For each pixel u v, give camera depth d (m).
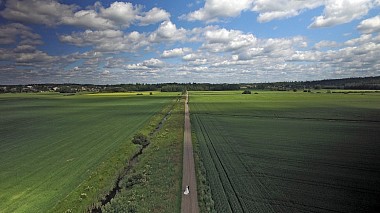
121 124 70.19
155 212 22.59
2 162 37.00
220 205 23.47
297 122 69.00
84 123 72.19
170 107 113.62
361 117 75.75
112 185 29.36
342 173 31.23
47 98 186.12
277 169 32.78
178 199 24.84
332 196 25.11
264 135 53.22
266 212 22.20
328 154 39.16
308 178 29.72
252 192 26.06
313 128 60.19
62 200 24.72
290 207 23.00
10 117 84.88
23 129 63.03
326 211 22.27
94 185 28.25
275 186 27.50
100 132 59.00
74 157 39.25
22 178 30.73
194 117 81.25
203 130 59.75
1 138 52.81
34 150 43.38
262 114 85.62
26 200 25.06
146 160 37.97
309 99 143.00
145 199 25.12
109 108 113.00
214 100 146.12
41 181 29.77
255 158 37.53
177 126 65.56
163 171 32.47
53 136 54.72
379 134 52.69
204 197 24.81
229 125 65.81
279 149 42.25
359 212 22.06
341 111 89.81
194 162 36.03
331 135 52.31
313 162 35.44
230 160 36.66
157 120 76.69
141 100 156.00
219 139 50.12
